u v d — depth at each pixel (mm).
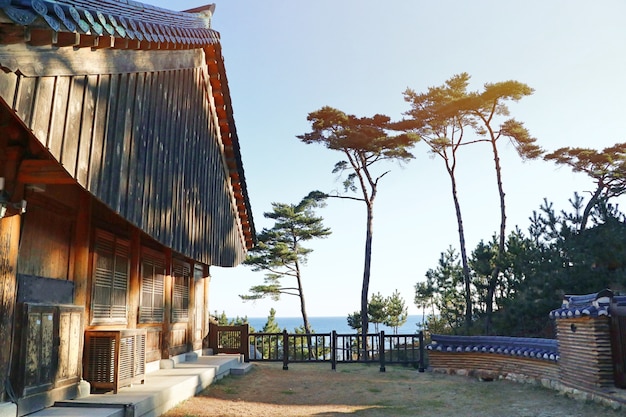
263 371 12438
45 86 3580
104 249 7879
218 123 10609
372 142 23281
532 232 14961
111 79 4871
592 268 12844
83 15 3436
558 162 28609
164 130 6832
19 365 5387
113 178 4906
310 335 13875
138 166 5672
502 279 16188
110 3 4930
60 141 3805
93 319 7406
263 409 8031
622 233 12898
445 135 24234
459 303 20328
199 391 9031
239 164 11820
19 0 2762
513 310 13945
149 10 6543
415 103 24219
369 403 8820
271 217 32062
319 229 31844
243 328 14031
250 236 15031
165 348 10328
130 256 8828
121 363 7113
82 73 4113
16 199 4668
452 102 22688
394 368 14055
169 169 7055
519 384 10727
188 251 8156
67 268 6727
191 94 8555
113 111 4926
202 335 13578
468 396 9492
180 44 6570
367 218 24250
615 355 8086
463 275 20516
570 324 9008
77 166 4090
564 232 13969
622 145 27641
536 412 7844
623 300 8430
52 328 6055
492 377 11836
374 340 14883
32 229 5926
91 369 6957
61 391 6234
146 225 5949
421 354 13398
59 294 6438
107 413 5766
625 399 7301
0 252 4965
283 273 31594
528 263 14391
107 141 4754
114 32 4062
